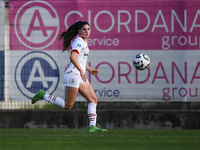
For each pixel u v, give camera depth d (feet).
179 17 87.15
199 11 86.99
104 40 87.66
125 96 87.30
